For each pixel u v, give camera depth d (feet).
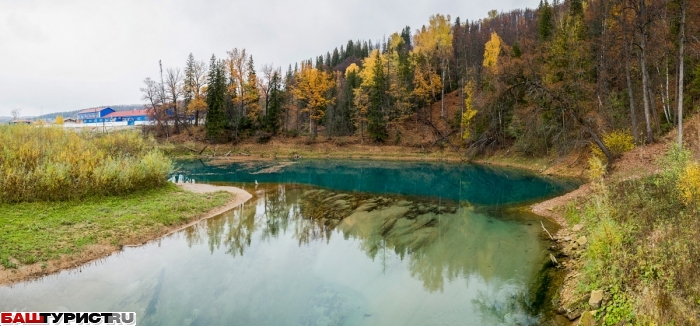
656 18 59.26
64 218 38.06
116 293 25.59
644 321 15.92
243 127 164.04
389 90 168.55
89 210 41.65
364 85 170.50
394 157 148.36
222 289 26.48
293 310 23.38
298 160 138.92
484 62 146.51
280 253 34.73
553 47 100.94
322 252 35.17
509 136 126.31
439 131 156.25
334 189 73.51
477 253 33.99
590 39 90.79
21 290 25.57
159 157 62.18
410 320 22.12
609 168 57.41
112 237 36.19
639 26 58.75
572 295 22.53
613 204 33.60
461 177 94.84
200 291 26.07
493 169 108.88
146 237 38.55
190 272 29.68
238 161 131.54
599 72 83.66
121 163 55.11
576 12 111.34
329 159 144.15
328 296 25.48
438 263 31.76
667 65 69.10
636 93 78.59
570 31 101.24
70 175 45.62
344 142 162.61
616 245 24.08
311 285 27.37
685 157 33.35
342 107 182.80
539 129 96.27
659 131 62.80
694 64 70.44
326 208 55.26
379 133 162.40
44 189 41.78
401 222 46.65
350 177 94.27
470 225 44.24
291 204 58.03
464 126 143.64
